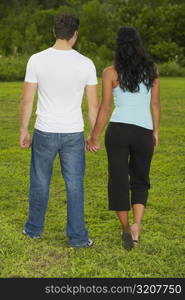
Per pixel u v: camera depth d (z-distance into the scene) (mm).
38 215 7266
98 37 59375
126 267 6477
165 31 58531
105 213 8586
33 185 7164
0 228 7711
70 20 6629
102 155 12992
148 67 6867
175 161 12477
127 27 6949
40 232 7355
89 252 6895
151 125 7008
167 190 10031
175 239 7449
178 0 67062
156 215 8500
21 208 8781
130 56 6828
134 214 7141
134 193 7184
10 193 9672
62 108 6777
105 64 47188
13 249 6898
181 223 8141
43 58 6645
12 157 12672
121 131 6867
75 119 6844
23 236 7359
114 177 6980
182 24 58531
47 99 6750
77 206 6996
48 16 61219
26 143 7098
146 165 7113
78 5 67375
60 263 6570
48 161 6980
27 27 60875
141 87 6883
